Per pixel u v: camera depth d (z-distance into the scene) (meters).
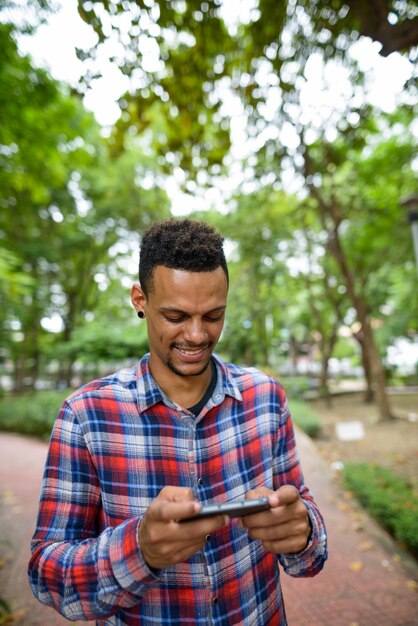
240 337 16.75
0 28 4.30
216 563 1.02
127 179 14.22
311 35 4.04
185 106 4.54
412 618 2.89
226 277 1.04
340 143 9.92
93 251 17.48
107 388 1.09
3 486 6.16
